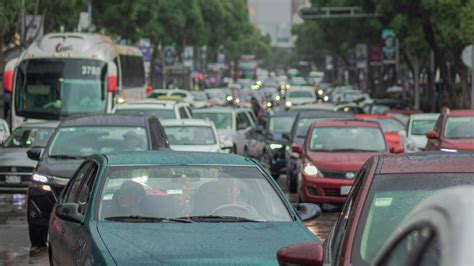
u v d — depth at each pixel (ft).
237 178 48.85
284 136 134.92
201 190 47.70
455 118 123.44
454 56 244.63
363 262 26.68
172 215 45.91
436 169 30.22
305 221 48.98
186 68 529.45
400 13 240.12
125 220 45.44
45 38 173.17
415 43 303.68
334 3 335.06
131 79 219.20
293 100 346.13
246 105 327.26
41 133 122.72
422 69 393.91
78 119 88.53
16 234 85.71
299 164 111.55
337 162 105.60
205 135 124.47
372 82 468.75
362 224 28.12
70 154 83.71
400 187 29.30
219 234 43.09
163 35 465.47
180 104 152.35
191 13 506.89
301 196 107.45
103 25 322.96
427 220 15.51
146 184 47.80
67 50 169.99
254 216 46.44
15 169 114.73
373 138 111.96
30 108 168.76
